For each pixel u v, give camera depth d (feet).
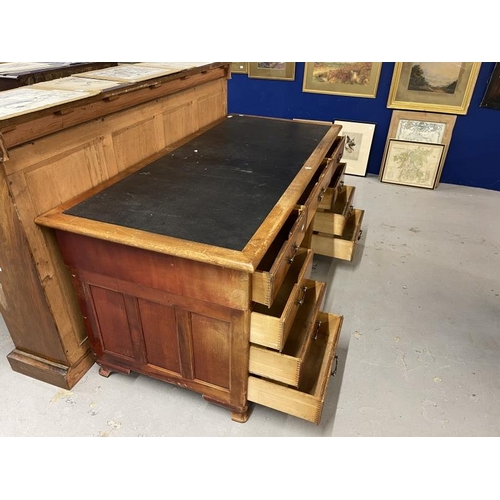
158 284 4.00
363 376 5.36
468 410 4.94
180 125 6.64
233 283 3.63
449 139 10.81
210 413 4.87
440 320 6.38
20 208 3.86
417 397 5.09
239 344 4.06
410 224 9.28
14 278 4.41
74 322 4.97
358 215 8.00
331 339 5.09
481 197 10.72
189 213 4.12
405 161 11.22
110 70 5.93
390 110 11.16
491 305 6.73
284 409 4.39
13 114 3.50
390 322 6.32
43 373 5.10
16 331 5.00
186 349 4.43
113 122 4.97
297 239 4.52
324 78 11.39
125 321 4.58
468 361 5.64
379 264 7.77
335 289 7.05
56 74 6.54
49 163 4.09
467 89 10.12
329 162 6.27
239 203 4.36
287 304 4.08
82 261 4.24
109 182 4.89
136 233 3.73
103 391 5.10
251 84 12.34
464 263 7.84
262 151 6.10
